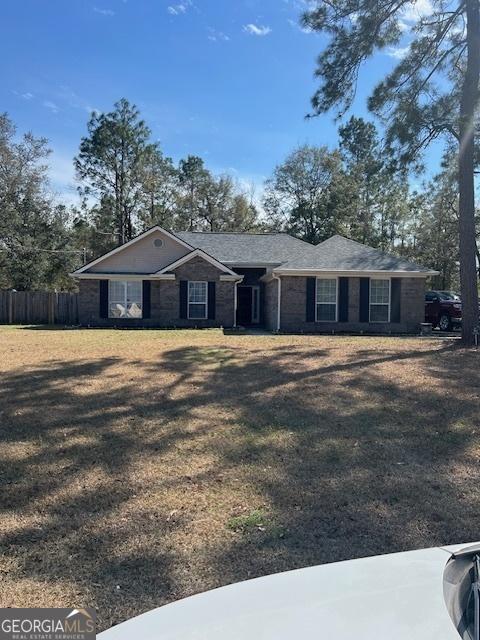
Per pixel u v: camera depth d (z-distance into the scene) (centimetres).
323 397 730
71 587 280
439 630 145
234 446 521
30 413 640
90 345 1357
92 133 4100
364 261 2047
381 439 548
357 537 341
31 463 471
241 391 767
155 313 2188
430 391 770
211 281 2161
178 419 615
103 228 4197
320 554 318
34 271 3356
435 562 190
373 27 1205
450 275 3641
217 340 1519
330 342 1470
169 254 2245
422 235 3547
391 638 141
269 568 302
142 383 824
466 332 1323
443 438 553
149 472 452
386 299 2030
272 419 618
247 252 2358
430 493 413
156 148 4262
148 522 360
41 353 1179
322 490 417
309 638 142
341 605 158
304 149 4312
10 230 3238
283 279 1984
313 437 552
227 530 349
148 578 290
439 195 3136
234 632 146
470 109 1211
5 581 286
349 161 4409
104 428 579
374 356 1129
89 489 416
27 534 341
